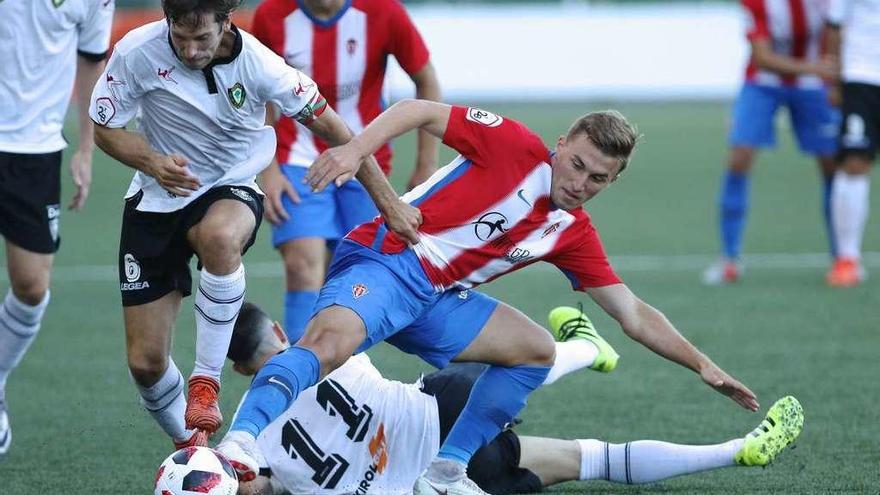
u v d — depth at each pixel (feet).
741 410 55.67
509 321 42.80
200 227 40.86
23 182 48.70
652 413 55.16
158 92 40.16
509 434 44.14
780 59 87.30
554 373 45.01
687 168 153.79
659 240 106.63
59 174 50.21
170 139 41.24
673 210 123.95
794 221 116.78
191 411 39.93
